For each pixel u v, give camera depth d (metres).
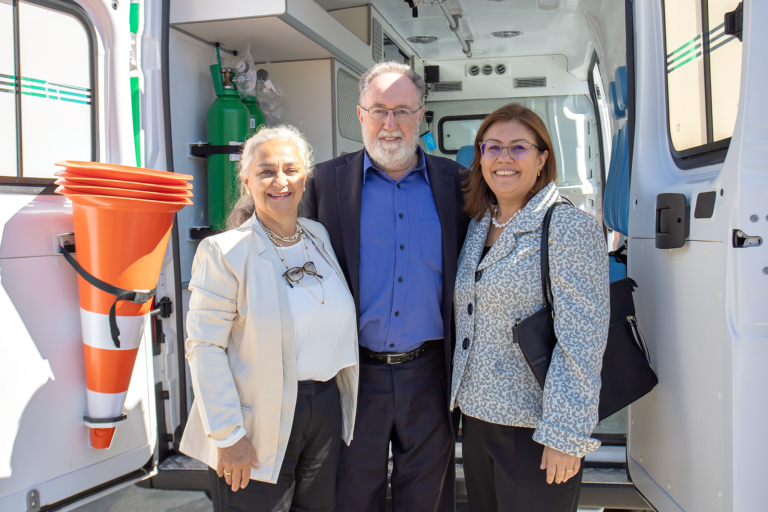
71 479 1.93
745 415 1.40
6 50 1.77
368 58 3.72
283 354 1.63
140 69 2.43
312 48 3.18
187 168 2.84
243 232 1.67
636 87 2.07
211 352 1.60
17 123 1.80
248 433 1.63
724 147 1.57
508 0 3.47
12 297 1.77
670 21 1.92
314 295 1.69
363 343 1.95
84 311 1.91
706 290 1.55
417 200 1.98
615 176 3.40
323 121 3.48
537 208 1.69
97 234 1.82
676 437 1.73
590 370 1.52
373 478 1.96
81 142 1.98
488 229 1.86
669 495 1.79
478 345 1.73
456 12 3.71
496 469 1.72
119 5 2.05
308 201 2.07
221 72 2.84
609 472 2.36
